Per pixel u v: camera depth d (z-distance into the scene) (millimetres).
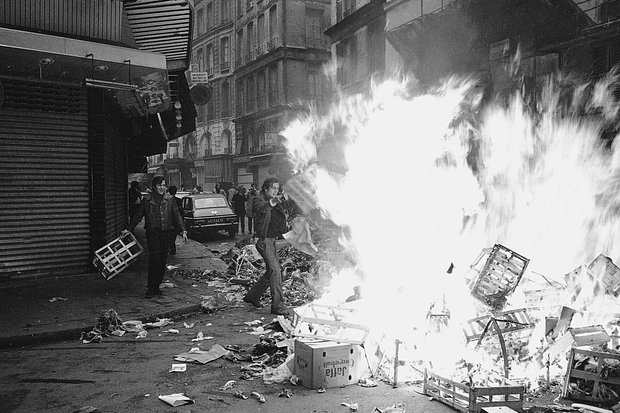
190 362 5449
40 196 10023
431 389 4539
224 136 50938
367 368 5078
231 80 49438
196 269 11359
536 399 4445
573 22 13523
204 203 20312
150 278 8422
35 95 9914
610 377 4348
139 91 11430
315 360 4676
